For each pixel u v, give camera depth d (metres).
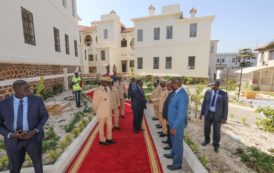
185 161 3.95
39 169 2.79
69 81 15.07
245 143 5.16
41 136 2.72
